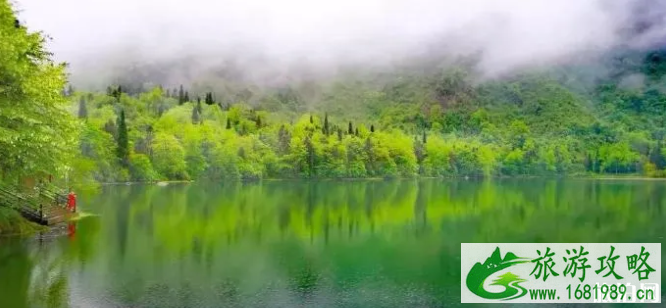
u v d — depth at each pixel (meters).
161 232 45.44
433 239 44.38
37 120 37.44
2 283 27.81
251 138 191.50
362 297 27.05
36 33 40.62
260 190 117.88
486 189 127.25
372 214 63.91
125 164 139.38
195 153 164.00
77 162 86.62
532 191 117.75
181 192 104.00
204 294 26.95
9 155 37.06
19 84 36.81
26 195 44.94
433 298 27.23
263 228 49.94
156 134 162.50
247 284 28.98
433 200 88.31
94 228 46.47
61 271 30.45
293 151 189.12
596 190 120.88
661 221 56.09
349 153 196.00
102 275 29.88
